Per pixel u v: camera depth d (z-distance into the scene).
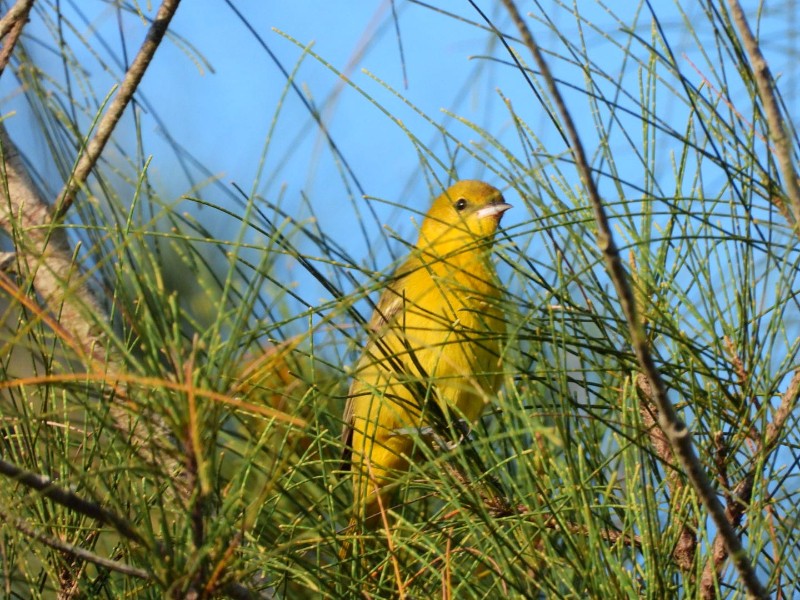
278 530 6.97
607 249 5.17
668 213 6.61
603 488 7.00
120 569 5.89
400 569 6.75
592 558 6.13
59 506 6.82
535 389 7.15
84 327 7.93
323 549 7.27
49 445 6.41
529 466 6.61
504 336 6.89
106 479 6.53
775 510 7.01
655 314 7.22
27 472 5.62
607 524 6.93
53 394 6.93
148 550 5.68
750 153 6.78
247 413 6.06
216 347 5.55
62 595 6.88
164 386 5.38
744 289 6.97
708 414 7.16
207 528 5.66
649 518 6.33
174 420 5.42
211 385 5.48
